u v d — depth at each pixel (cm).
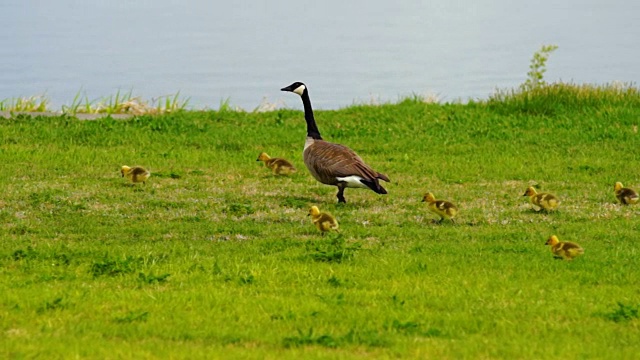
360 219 1808
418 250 1559
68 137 2556
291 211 1867
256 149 2536
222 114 2975
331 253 1484
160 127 2706
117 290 1295
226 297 1259
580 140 2638
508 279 1381
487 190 2089
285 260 1485
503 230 1719
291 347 1061
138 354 1005
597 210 1902
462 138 2669
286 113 3008
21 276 1364
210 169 2264
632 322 1188
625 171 2292
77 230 1677
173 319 1163
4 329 1112
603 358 1040
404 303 1252
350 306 1238
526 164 2369
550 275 1409
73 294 1258
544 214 1864
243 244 1598
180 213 1823
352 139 2659
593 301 1279
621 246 1603
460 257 1507
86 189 1998
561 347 1074
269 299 1258
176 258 1480
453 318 1184
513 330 1147
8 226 1688
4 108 3177
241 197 1978
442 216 1781
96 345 1037
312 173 1952
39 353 997
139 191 2000
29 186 2002
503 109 3014
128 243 1596
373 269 1427
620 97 3072
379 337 1093
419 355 1034
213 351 1027
